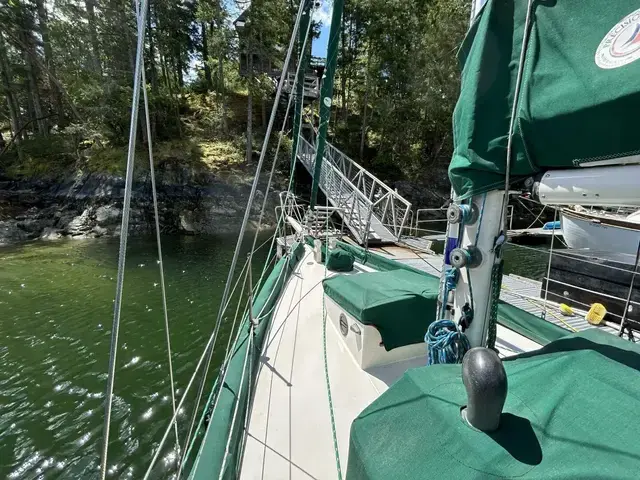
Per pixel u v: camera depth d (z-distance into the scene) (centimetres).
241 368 182
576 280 391
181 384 484
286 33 1833
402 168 2133
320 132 473
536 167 113
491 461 76
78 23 1023
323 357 212
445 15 1791
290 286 342
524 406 91
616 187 93
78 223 1417
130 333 613
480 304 141
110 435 393
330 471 138
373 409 109
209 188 1658
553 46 105
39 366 513
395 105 2019
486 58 122
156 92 1700
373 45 1909
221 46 1769
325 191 1054
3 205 1402
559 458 74
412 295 201
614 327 336
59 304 729
